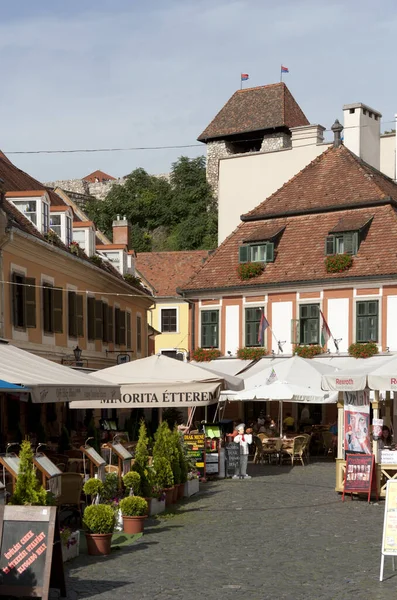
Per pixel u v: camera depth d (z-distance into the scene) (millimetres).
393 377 20062
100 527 13328
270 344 42031
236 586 11188
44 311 32250
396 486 11961
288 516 17766
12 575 10148
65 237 36062
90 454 16625
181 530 15859
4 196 30922
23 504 11539
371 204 42031
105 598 10555
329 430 36000
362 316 39719
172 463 20031
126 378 23500
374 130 49469
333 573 12016
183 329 64875
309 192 44844
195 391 23234
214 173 91500
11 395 16719
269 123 82938
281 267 42438
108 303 41656
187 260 68562
